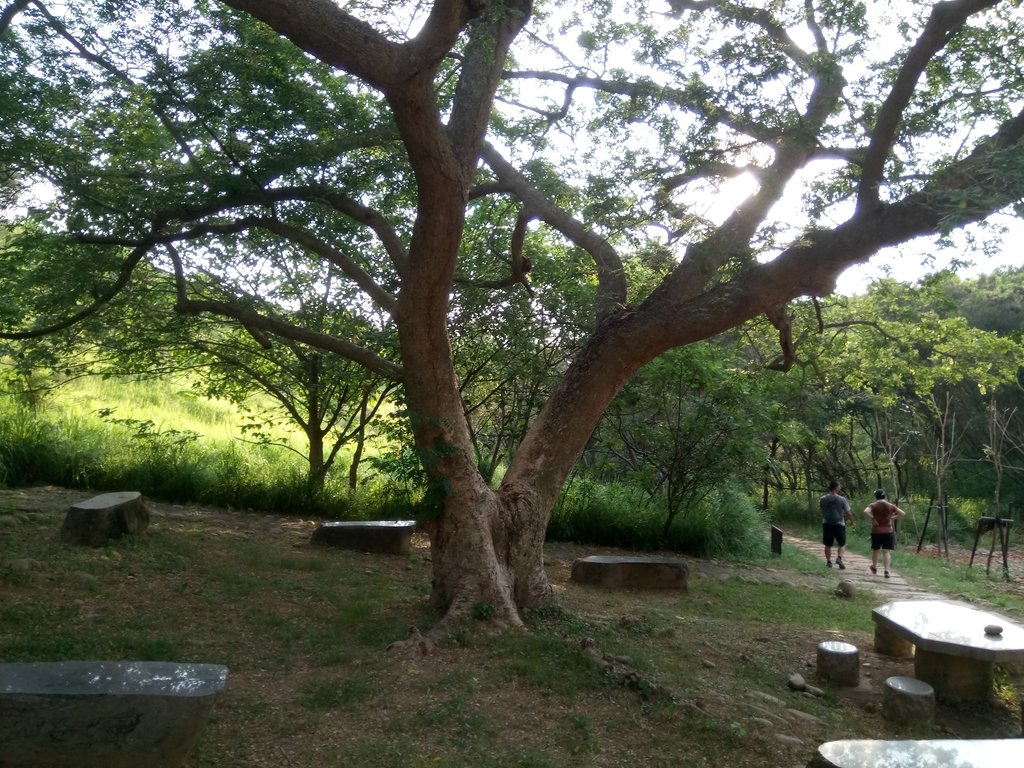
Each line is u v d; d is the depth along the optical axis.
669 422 14.05
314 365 12.91
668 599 10.08
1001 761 3.69
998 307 25.19
